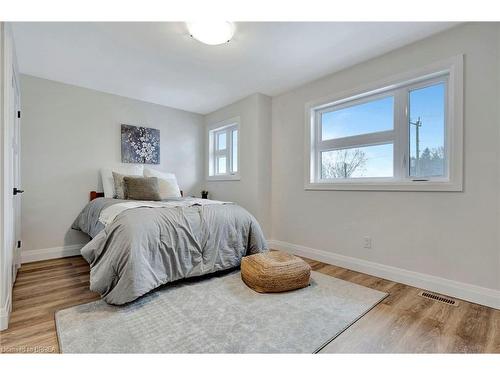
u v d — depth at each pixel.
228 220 2.48
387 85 2.42
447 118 2.13
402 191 2.33
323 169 3.15
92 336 1.44
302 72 2.86
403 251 2.32
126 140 3.64
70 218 3.20
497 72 1.83
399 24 1.99
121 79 3.05
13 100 1.98
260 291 2.04
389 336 1.49
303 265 2.17
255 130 3.54
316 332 1.51
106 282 1.79
